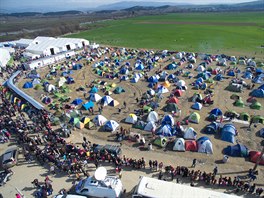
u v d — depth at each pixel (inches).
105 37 5280.5
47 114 1604.3
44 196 962.7
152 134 1392.7
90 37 5393.7
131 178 1062.4
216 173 1076.5
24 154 1234.6
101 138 1389.0
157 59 2901.1
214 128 1390.3
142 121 1483.8
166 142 1306.6
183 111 1660.9
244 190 975.0
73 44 3700.8
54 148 1226.6
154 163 1099.3
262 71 2310.5
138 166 1115.9
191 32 5413.4
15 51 3745.1
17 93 1958.7
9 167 1150.3
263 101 1791.3
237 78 2239.2
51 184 1043.3
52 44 3641.7
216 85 2113.7
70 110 1642.5
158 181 875.4
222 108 1692.9
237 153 1189.1
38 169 1143.6
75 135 1421.0
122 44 4261.8
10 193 1008.2
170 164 1149.1
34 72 2561.5
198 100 1782.7
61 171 1122.7
